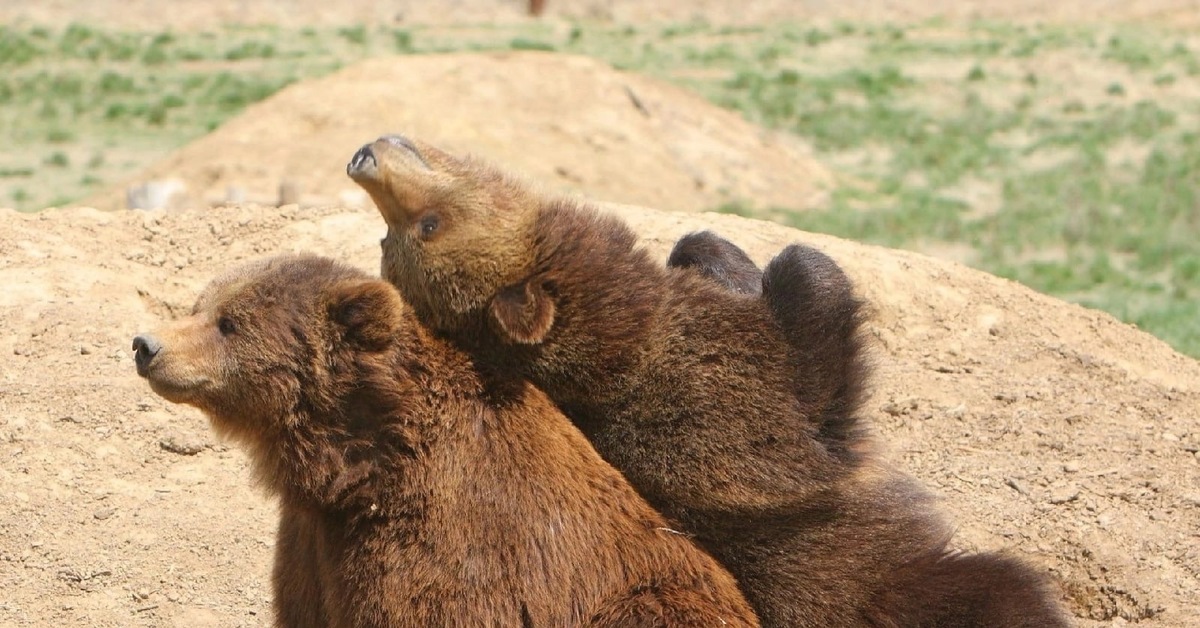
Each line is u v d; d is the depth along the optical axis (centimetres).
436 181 827
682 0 7300
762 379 797
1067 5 6975
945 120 4731
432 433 766
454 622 737
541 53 3872
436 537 748
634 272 820
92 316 1338
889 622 789
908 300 1447
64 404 1240
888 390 1330
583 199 915
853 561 802
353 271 810
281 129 3281
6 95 4716
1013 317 1472
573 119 3625
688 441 795
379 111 3381
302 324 770
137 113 4491
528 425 775
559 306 807
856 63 5678
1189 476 1218
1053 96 5084
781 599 797
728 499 789
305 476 771
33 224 1495
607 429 815
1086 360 1408
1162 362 1475
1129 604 1079
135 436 1227
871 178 4025
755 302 827
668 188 3509
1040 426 1291
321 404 768
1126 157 4269
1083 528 1142
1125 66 5459
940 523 861
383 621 748
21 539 1107
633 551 771
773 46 6019
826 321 816
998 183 3984
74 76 4991
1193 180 3922
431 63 3634
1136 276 3059
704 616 757
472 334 822
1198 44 5934
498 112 3569
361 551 762
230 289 786
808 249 850
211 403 779
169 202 2736
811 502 796
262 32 6044
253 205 1554
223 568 1101
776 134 4488
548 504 754
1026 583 804
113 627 1035
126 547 1110
